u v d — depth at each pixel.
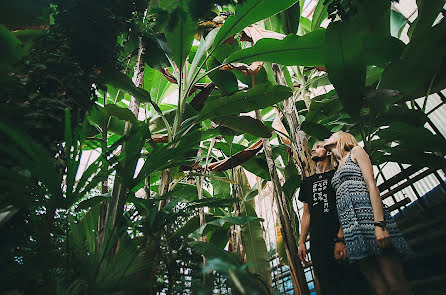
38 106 1.35
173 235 1.76
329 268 1.58
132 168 1.34
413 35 2.03
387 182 2.38
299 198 2.01
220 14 2.77
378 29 2.08
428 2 1.96
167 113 2.65
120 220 1.45
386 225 1.36
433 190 2.28
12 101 1.31
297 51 2.07
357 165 1.57
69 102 1.50
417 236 2.02
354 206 1.44
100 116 2.59
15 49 1.51
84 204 1.64
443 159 2.02
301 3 3.89
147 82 3.30
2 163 1.12
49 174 1.00
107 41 1.89
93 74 1.73
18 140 0.93
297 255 1.84
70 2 1.81
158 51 2.59
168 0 1.88
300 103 3.28
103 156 1.20
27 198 1.11
